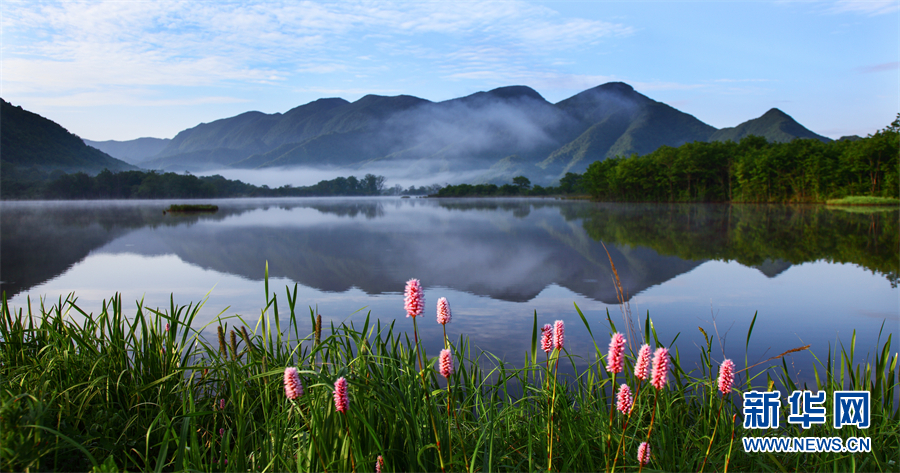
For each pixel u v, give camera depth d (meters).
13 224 44.16
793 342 8.32
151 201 150.00
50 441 2.92
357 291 13.35
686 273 16.33
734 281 14.79
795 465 3.17
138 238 30.14
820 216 49.00
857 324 9.59
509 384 4.72
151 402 3.56
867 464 3.22
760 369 6.55
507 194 178.50
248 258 20.62
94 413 3.50
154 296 12.82
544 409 3.47
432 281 14.88
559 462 3.16
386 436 2.87
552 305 11.40
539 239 28.47
